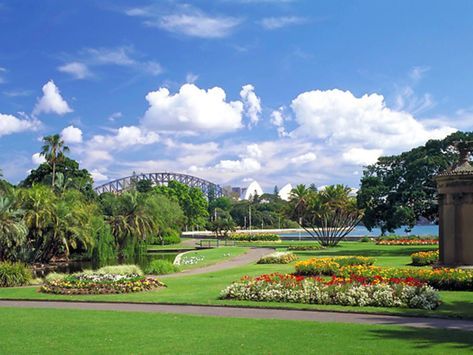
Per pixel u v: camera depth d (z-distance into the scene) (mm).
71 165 93375
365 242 82500
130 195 73812
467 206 30312
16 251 55500
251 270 39344
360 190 57094
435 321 17344
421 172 53312
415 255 39781
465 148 31844
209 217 194000
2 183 61156
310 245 73875
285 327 16391
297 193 84688
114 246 68188
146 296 24547
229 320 17906
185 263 48469
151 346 13898
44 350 13555
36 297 25125
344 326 16438
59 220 57750
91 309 21344
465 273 24766
